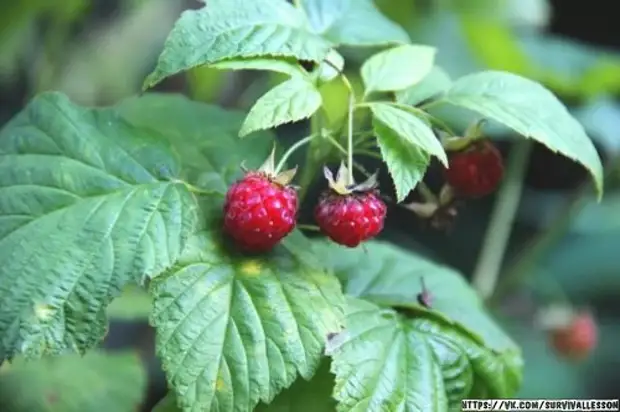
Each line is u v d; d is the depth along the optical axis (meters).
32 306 0.36
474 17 0.60
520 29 0.66
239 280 0.36
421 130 0.36
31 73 0.64
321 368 0.38
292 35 0.37
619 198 0.68
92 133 0.38
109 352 0.49
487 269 0.57
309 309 0.36
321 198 0.37
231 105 0.62
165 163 0.38
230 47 0.36
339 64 0.38
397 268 0.42
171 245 0.36
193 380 0.35
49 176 0.37
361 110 0.38
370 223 0.36
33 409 0.46
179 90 0.61
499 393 0.39
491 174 0.39
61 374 0.47
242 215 0.36
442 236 0.68
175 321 0.36
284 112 0.36
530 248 0.59
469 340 0.39
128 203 0.37
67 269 0.36
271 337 0.36
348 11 0.40
